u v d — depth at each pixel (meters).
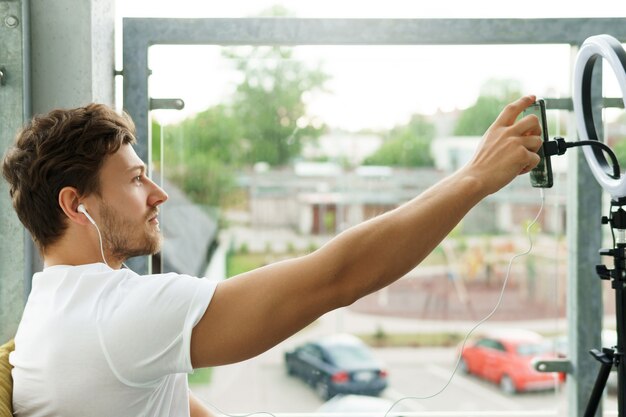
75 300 0.95
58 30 1.55
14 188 1.04
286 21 1.64
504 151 0.95
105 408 0.93
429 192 0.94
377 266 0.90
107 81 1.63
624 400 1.21
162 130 1.74
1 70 1.49
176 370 0.91
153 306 0.90
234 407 1.83
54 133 1.00
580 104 1.31
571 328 1.74
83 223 1.02
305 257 0.90
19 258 1.52
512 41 1.65
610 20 1.65
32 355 0.95
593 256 1.69
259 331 0.89
